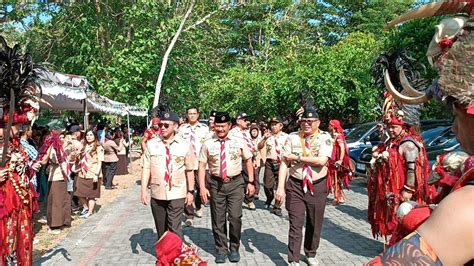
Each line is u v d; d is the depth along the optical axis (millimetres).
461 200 988
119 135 17391
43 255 6668
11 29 20375
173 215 5949
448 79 1066
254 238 7594
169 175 5906
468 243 961
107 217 9430
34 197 5000
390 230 4984
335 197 10656
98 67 19531
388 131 5887
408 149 5469
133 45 19438
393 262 1016
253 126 11984
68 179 8250
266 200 11203
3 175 4418
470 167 1104
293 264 5730
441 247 981
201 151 6418
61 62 20844
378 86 3811
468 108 1037
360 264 6125
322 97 18812
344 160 10570
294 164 5809
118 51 19719
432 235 1000
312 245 5941
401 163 5543
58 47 20797
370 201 6199
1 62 4414
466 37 1045
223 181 6219
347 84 19344
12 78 4434
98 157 9508
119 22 21438
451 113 1127
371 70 3811
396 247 1038
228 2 21859
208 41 23984
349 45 22094
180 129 9086
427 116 14805
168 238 2660
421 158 5449
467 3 1116
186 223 8648
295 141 5758
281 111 20938
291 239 5770
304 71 19234
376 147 5941
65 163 8195
